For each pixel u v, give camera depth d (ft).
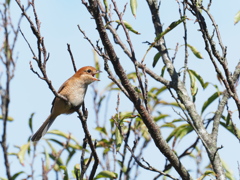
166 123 42.52
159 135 30.94
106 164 42.27
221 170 32.83
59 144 40.88
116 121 38.83
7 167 25.36
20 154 36.58
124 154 40.88
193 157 42.73
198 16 32.07
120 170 40.19
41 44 29.84
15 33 27.37
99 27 28.81
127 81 29.89
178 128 39.17
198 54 37.37
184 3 32.86
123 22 31.50
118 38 35.27
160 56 38.34
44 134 41.14
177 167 31.48
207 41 31.89
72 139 41.27
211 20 32.68
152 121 30.53
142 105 30.37
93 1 28.37
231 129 36.91
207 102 38.32
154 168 32.04
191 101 36.09
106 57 31.37
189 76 36.99
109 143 42.68
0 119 32.89
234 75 35.96
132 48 30.58
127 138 36.78
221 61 32.32
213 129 34.88
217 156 33.35
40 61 30.09
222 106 35.86
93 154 32.76
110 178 35.35
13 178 36.01
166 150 31.12
